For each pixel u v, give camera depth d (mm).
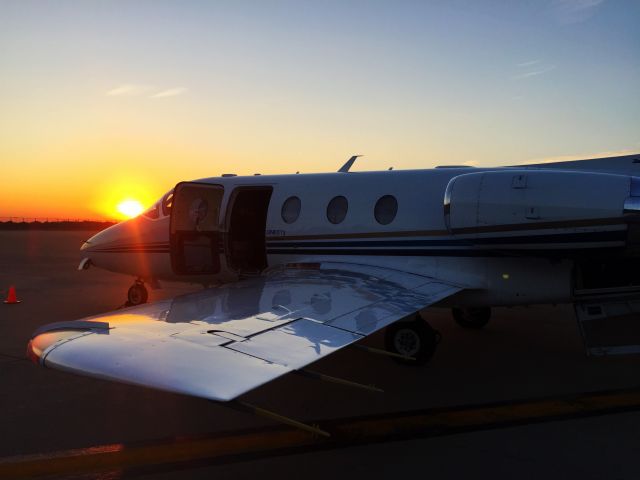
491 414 5371
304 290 6172
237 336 4043
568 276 6898
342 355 7598
